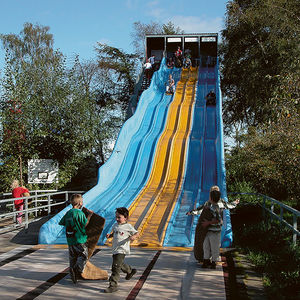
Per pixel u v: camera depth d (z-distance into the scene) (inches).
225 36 1373.0
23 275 281.3
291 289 249.9
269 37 1146.0
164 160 740.7
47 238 407.8
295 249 325.1
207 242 299.9
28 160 736.3
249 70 1218.0
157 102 1079.0
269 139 578.6
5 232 472.1
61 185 764.6
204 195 597.6
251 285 258.1
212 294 239.0
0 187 727.1
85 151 812.6
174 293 240.8
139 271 292.4
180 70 1360.7
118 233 252.8
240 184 658.8
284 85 504.7
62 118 789.9
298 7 1059.3
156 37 1504.7
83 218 259.8
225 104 1539.1
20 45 1647.4
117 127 1156.5
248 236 420.8
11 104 711.7
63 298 231.1
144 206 537.3
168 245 395.2
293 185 545.0
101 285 257.6
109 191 618.2
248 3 1378.0
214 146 802.8
